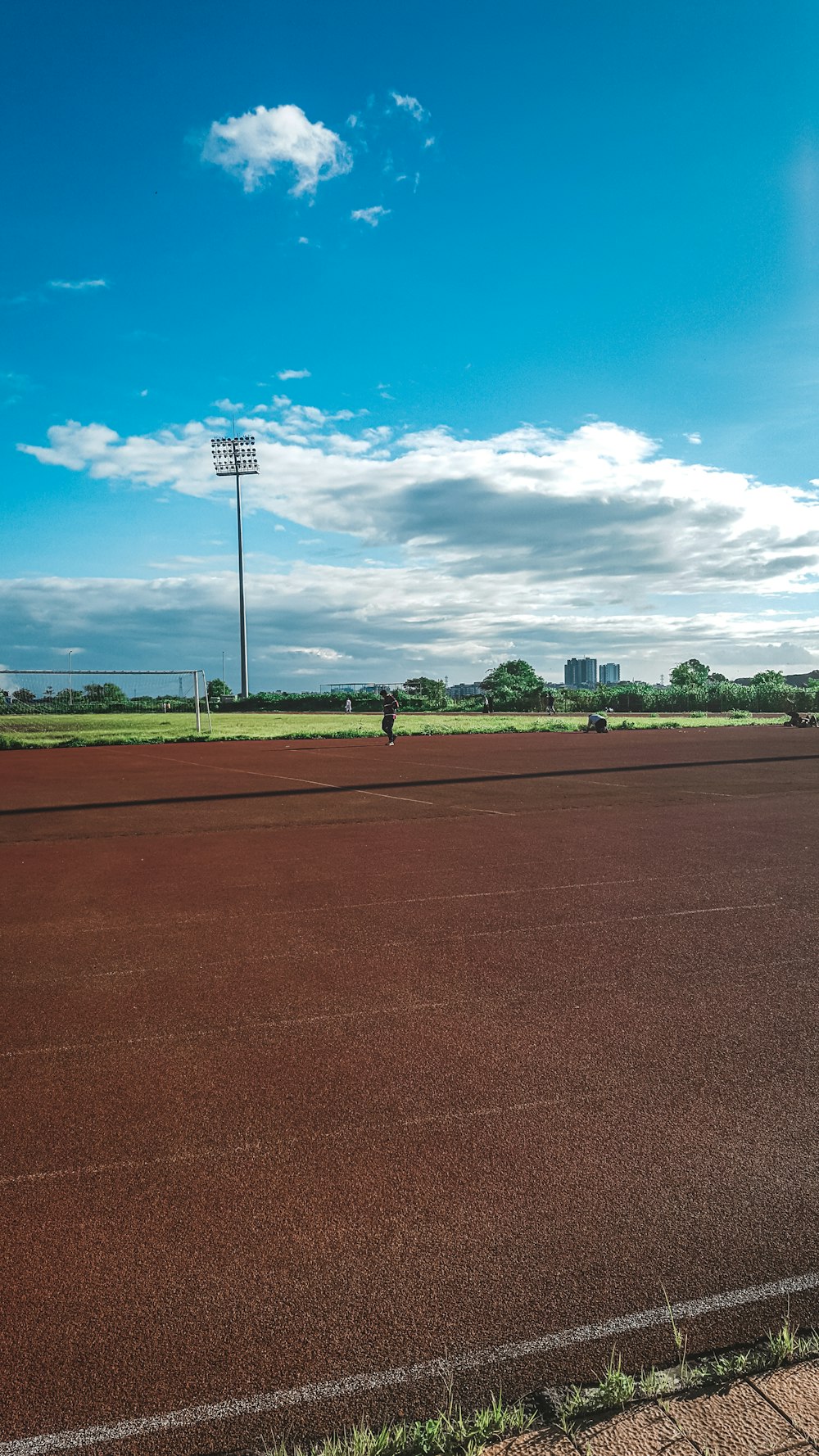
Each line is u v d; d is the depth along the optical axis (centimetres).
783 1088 356
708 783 1538
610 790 1441
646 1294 233
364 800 1373
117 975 513
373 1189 285
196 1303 232
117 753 2816
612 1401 197
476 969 513
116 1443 189
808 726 4162
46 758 2658
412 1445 187
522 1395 200
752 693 6266
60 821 1206
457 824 1098
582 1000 460
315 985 489
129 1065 388
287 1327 222
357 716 6056
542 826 1061
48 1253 255
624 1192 281
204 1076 375
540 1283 237
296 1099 352
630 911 643
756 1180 288
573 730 3894
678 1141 314
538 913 640
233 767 2117
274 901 695
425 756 2377
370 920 630
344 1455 185
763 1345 214
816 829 1017
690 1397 199
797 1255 249
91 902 707
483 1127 327
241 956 545
